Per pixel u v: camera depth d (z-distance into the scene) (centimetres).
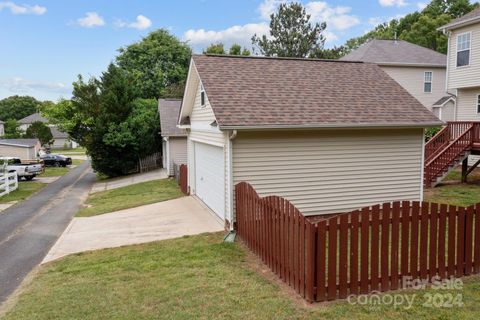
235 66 1161
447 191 1317
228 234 907
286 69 1200
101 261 786
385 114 1031
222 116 900
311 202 1003
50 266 784
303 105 1008
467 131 1448
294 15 3272
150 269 711
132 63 4619
